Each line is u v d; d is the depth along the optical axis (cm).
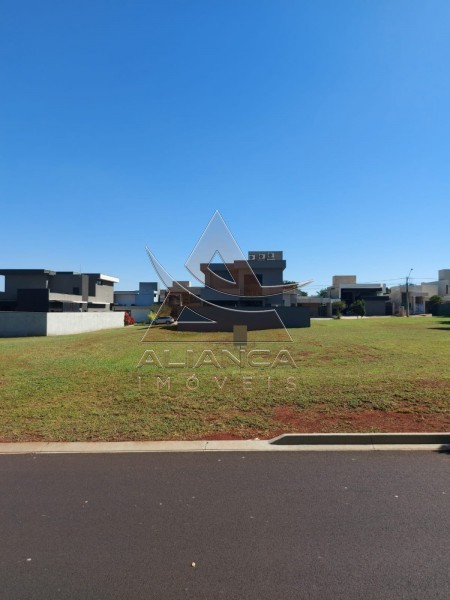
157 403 861
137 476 536
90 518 426
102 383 1040
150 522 417
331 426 715
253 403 843
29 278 5825
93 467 570
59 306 5644
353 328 3391
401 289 8981
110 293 7025
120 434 704
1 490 497
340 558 355
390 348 1767
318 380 1001
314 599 308
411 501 457
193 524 412
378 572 336
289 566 345
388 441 656
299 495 474
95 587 323
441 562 349
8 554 366
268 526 407
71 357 1553
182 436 695
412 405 804
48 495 482
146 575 336
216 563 350
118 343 2155
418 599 308
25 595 314
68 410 830
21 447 654
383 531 396
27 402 888
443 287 9300
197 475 537
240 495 476
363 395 861
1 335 2938
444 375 1045
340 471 545
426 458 591
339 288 8856
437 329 3200
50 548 374
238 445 652
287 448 638
